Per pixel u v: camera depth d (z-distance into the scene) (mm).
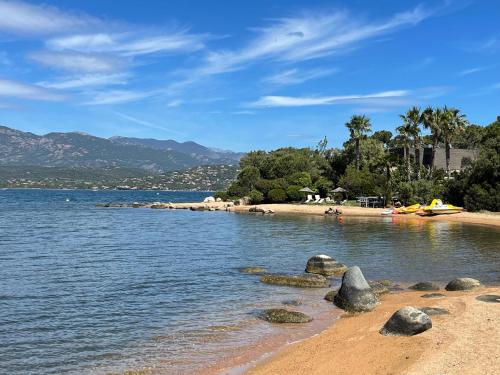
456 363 10258
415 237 41062
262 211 75812
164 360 12523
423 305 16469
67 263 27469
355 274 17953
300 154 105812
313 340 13664
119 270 25297
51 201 127000
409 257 29609
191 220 63250
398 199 75938
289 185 91000
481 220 55969
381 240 38938
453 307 15461
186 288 21078
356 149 91250
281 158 98938
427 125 77688
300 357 12203
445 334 12344
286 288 21125
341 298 17750
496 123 85312
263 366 11875
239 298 19281
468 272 24406
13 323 15609
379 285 20406
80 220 62344
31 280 22469
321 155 112688
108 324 15695
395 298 18562
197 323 15844
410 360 10727
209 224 56500
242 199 91938
